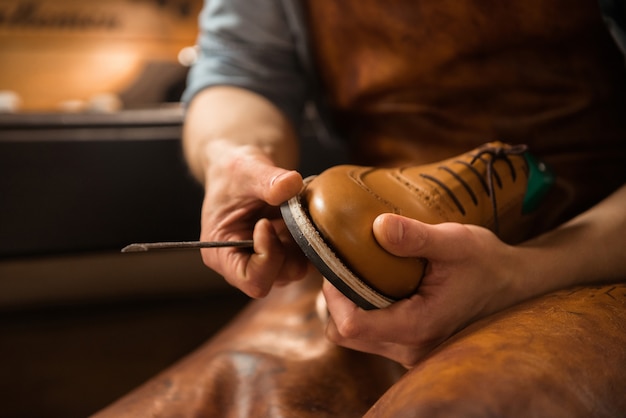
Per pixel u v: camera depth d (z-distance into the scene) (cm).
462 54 75
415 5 75
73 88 194
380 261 49
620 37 78
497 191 63
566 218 72
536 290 54
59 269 141
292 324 75
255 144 71
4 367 130
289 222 51
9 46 187
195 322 147
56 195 126
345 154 100
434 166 63
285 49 90
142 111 132
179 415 61
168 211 134
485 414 36
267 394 63
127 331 143
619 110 75
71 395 122
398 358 54
